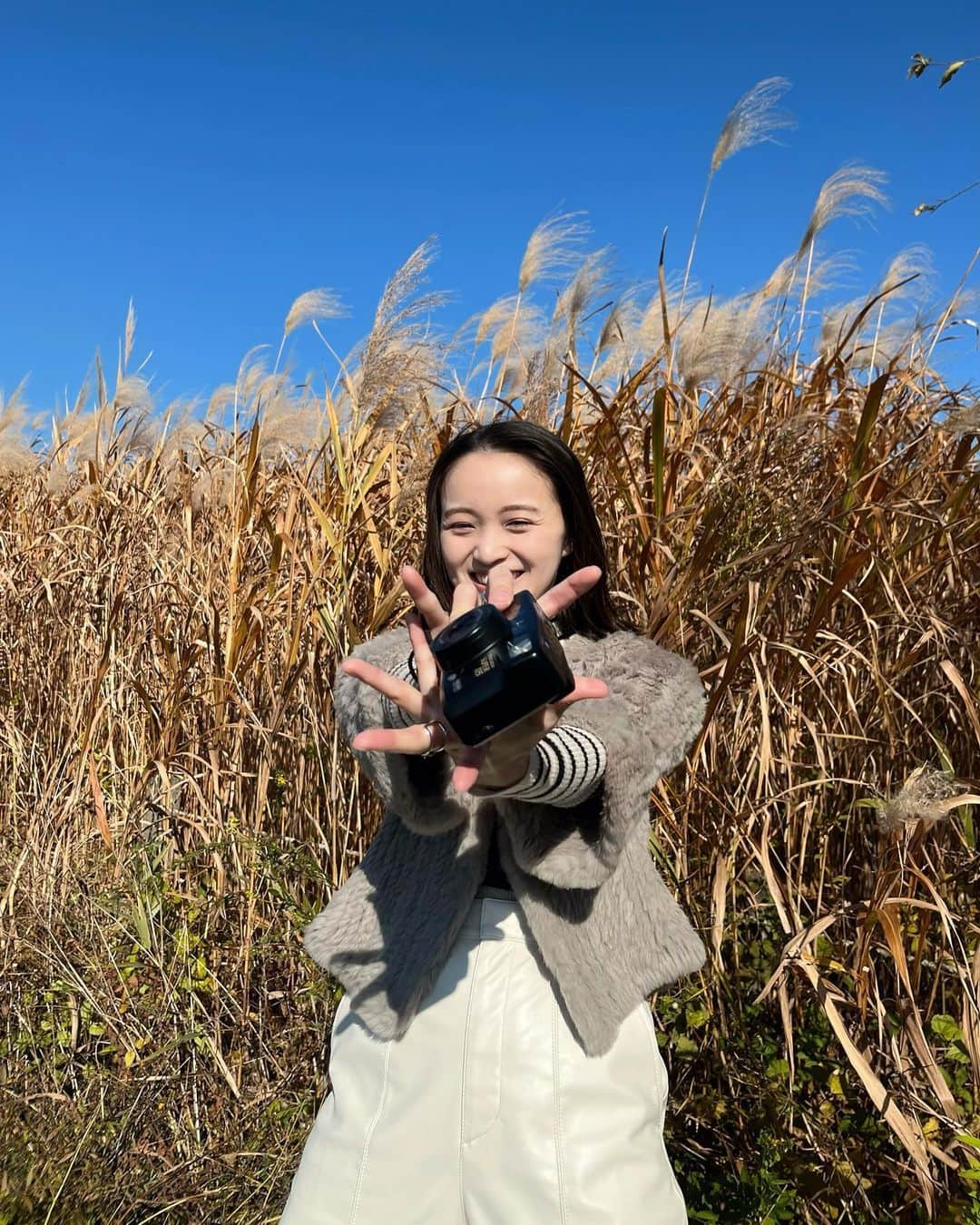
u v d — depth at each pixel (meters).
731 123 3.00
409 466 3.09
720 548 2.48
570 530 1.59
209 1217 2.28
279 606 3.13
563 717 1.32
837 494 2.51
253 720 2.97
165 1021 2.72
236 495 3.29
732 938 2.46
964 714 2.60
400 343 2.92
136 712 3.45
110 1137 2.44
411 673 1.44
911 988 2.12
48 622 4.02
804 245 3.36
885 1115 1.94
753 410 3.03
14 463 4.83
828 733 2.45
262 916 2.93
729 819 2.42
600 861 1.29
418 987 1.38
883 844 2.40
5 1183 2.19
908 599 2.53
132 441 4.27
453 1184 1.32
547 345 3.00
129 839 3.16
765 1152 2.15
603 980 1.36
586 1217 1.27
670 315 3.23
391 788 1.34
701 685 1.44
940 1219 1.95
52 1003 2.83
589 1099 1.32
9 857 3.32
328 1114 1.44
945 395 2.93
